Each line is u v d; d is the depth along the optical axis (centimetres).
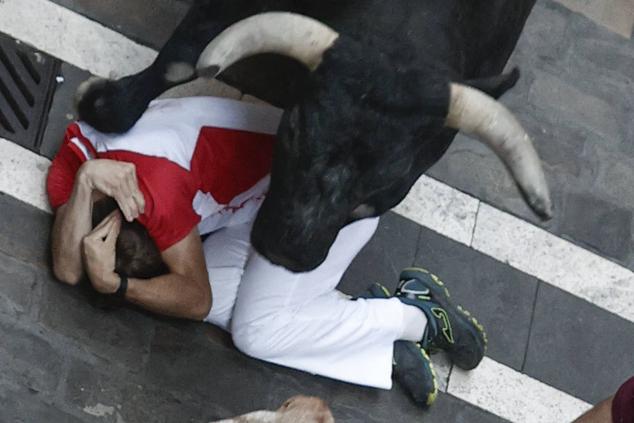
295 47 621
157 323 786
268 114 775
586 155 936
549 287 888
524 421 848
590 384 873
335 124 630
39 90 808
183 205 739
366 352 809
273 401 797
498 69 767
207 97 771
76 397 757
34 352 755
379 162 643
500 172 905
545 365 868
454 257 873
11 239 768
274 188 657
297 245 651
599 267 905
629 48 980
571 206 916
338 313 794
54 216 778
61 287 769
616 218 924
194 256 747
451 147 900
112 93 742
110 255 726
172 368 782
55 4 830
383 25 662
